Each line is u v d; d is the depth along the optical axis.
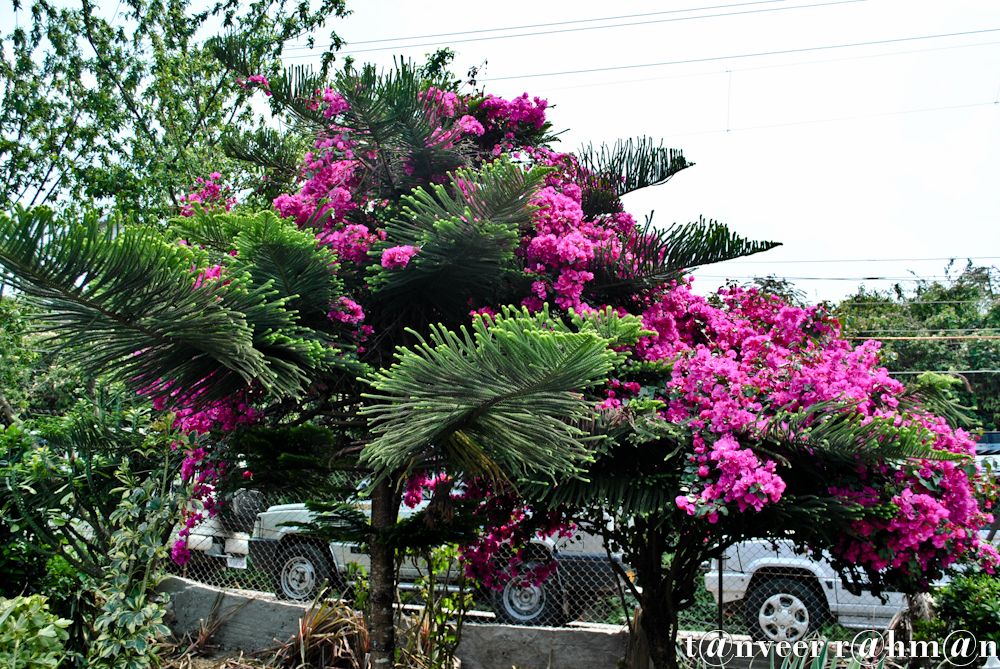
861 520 3.09
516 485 3.29
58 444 4.56
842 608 4.96
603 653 4.52
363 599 4.69
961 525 3.12
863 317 15.84
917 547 3.17
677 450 3.07
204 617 5.20
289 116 3.95
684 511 3.17
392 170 3.96
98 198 9.83
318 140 3.96
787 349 3.59
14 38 11.62
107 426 4.61
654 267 3.63
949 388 4.02
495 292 3.62
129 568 4.01
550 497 3.45
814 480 3.24
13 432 4.49
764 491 2.77
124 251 2.43
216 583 5.83
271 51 11.73
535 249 3.61
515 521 4.13
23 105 11.28
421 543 3.40
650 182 4.29
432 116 3.62
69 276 2.46
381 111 3.54
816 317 3.70
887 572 3.41
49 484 4.50
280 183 4.85
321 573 5.91
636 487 3.12
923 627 4.07
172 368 3.08
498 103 4.36
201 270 2.68
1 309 7.39
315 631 4.71
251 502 6.28
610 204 4.38
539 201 3.58
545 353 2.14
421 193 3.26
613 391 3.27
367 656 4.39
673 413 3.16
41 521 4.47
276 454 3.19
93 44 11.82
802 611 4.95
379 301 3.64
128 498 4.15
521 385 2.29
